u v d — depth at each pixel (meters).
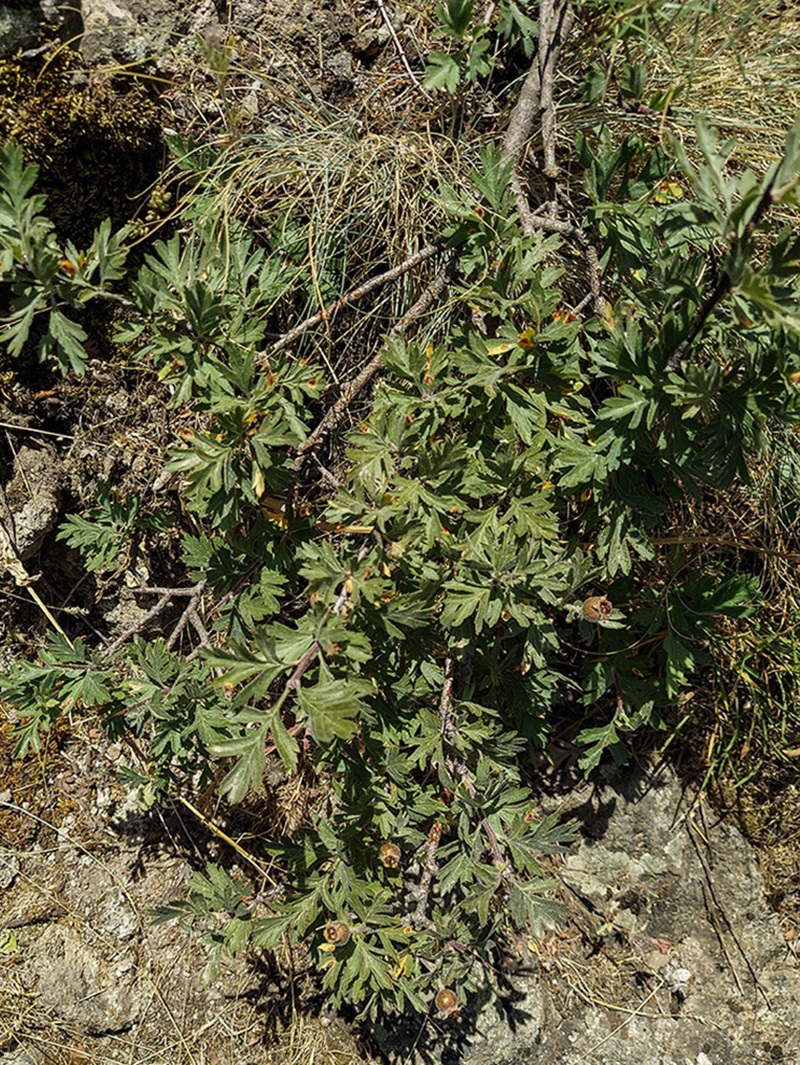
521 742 2.12
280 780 2.63
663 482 2.00
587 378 1.95
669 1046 2.69
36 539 2.31
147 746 2.51
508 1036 2.61
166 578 2.49
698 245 2.22
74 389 2.31
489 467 1.88
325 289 2.26
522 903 2.00
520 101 2.19
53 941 2.48
